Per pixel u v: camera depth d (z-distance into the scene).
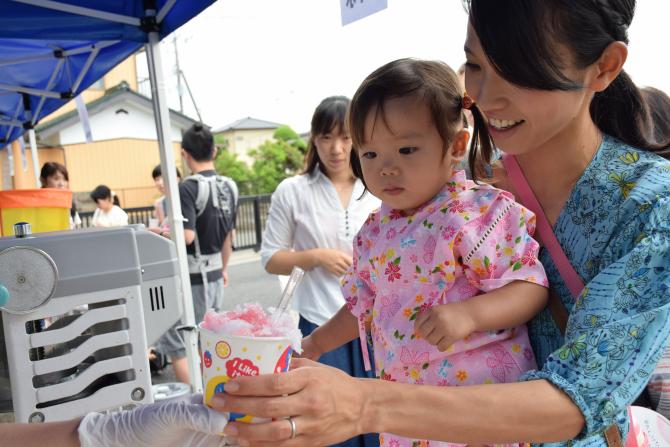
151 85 2.62
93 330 1.66
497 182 1.16
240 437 0.75
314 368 0.76
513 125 0.88
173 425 0.87
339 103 2.33
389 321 1.16
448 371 1.08
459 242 1.07
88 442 0.92
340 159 2.37
